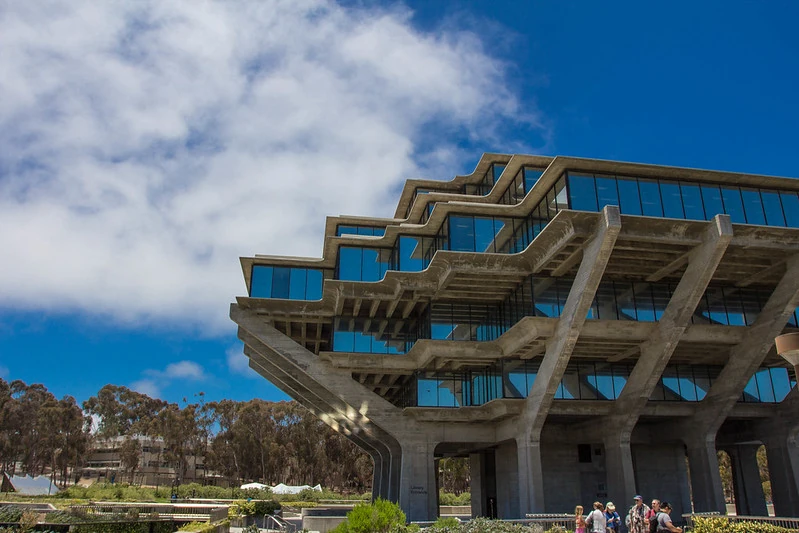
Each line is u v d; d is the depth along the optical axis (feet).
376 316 127.24
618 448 108.88
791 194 106.93
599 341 105.09
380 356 123.24
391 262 123.24
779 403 115.24
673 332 98.32
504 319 116.57
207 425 315.78
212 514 97.45
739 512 134.51
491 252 108.37
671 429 121.39
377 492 174.60
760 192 105.29
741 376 106.42
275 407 310.86
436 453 158.51
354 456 303.89
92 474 339.77
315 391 134.00
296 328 140.36
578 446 127.34
